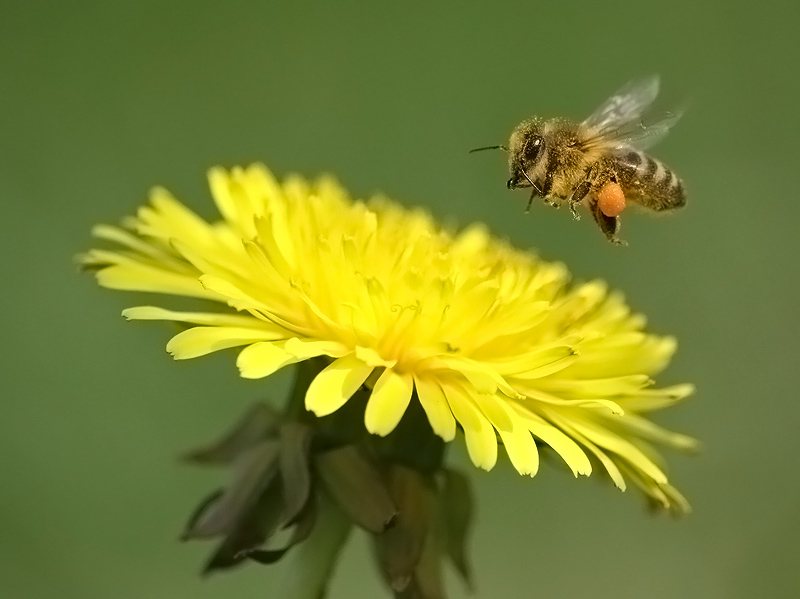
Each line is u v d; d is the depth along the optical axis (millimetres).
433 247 134
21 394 157
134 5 162
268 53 165
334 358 127
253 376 122
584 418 131
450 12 167
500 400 127
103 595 155
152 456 158
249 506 130
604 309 141
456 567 132
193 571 156
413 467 132
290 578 132
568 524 162
